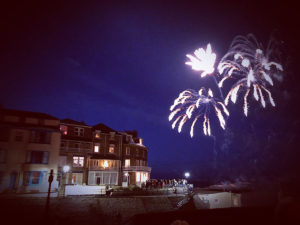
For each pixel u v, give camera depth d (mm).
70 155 40094
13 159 28750
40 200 24609
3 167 27984
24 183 28578
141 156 52688
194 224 9969
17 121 31016
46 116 34094
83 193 30438
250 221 10383
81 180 40562
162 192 34375
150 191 33594
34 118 32188
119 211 24984
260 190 27500
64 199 25922
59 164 35375
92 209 23938
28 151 29875
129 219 21500
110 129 49156
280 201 4703
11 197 24500
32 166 29516
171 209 28531
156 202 28875
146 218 9914
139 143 54156
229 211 10383
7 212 20391
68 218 20703
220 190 32281
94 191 31172
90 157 42344
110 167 44406
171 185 40406
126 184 44812
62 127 41031
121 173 46125
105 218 22453
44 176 29922
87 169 41750
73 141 41125
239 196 27500
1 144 28500
